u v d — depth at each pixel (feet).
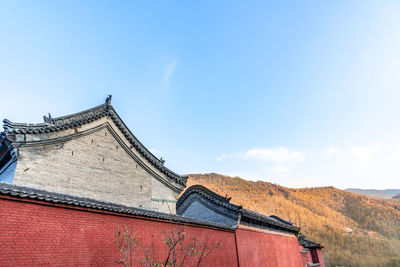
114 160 70.79
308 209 543.39
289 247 107.65
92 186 63.41
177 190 84.64
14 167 53.67
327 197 646.74
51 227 33.91
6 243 29.17
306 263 127.03
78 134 64.64
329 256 327.88
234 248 71.31
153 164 79.56
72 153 62.34
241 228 77.25
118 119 75.41
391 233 437.58
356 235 411.54
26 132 54.60
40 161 56.03
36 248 31.53
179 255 51.11
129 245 42.01
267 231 93.97
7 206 30.68
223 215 81.05
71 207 36.81
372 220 500.74
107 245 39.52
